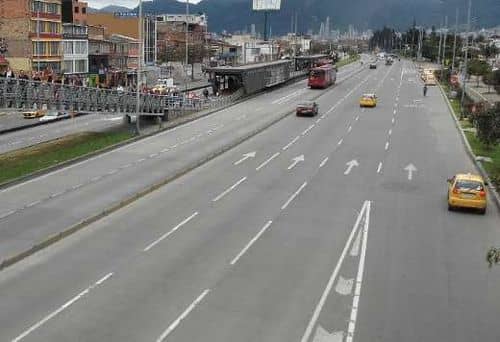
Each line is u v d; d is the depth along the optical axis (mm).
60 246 22734
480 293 19359
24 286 18781
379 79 115875
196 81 116938
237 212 27922
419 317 17375
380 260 22141
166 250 22438
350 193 32281
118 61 110500
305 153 43375
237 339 15664
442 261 22312
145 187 31984
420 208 29766
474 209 28953
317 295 18688
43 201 29047
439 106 74250
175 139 48531
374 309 17797
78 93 44875
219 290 18797
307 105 63188
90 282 19188
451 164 40906
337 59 185750
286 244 23547
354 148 45750
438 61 160500
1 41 81188
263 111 67250
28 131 56531
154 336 15664
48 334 15633
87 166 37812
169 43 144125
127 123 56812
